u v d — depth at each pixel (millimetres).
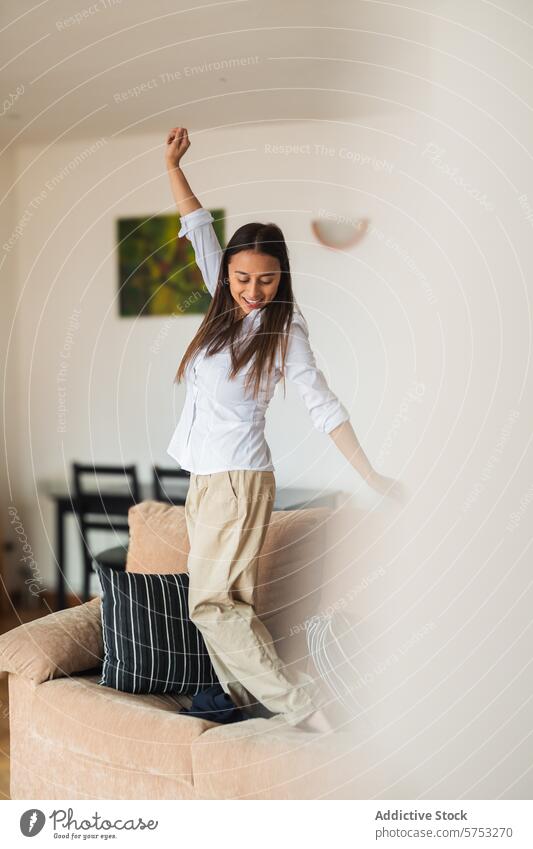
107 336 4859
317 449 4359
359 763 1720
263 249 2215
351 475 4305
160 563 2521
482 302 1636
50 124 4340
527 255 1607
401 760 1688
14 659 2160
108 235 4793
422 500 1675
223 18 2900
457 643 1642
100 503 4441
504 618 1609
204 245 2465
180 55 3266
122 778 1967
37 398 4973
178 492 4418
